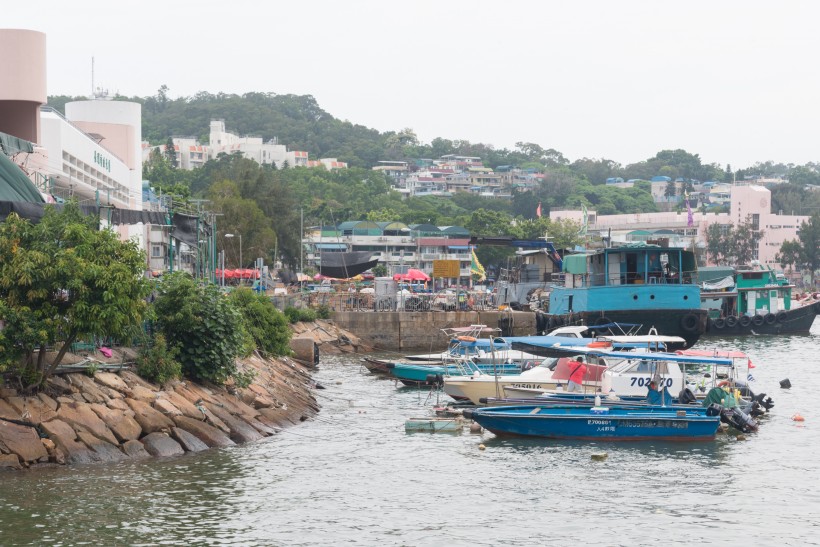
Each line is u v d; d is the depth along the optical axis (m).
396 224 165.25
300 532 24.56
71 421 30.05
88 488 27.36
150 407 32.62
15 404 29.41
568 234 167.12
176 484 28.45
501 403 40.41
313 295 95.88
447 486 29.55
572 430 37.16
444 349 84.88
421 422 38.88
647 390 41.12
